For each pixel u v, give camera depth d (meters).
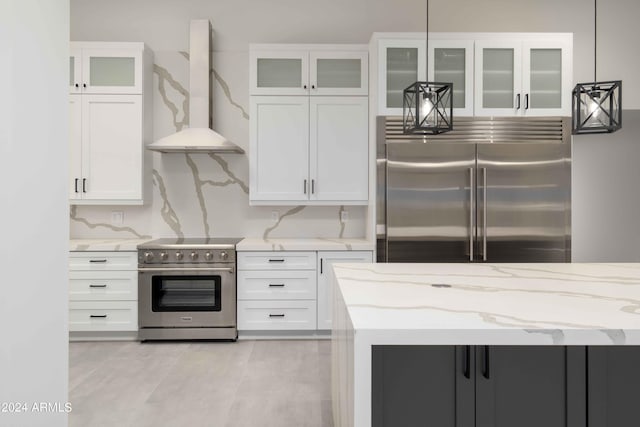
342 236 4.75
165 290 4.11
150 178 4.62
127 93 4.30
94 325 4.09
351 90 4.32
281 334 4.22
